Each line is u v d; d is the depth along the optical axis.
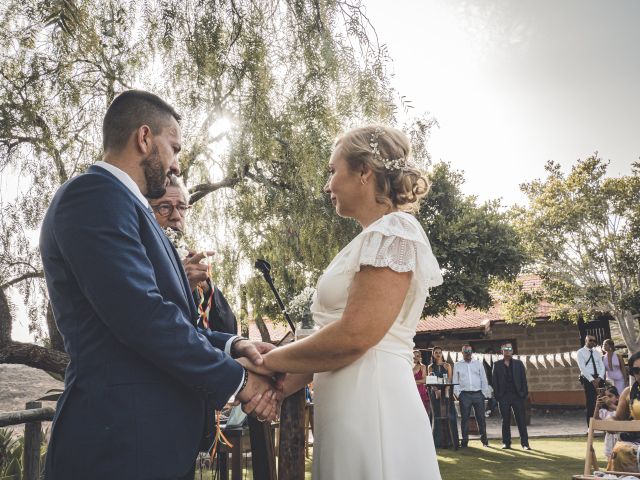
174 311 1.50
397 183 1.87
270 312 9.17
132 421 1.44
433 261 1.83
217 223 7.76
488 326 18.73
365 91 5.68
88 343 1.49
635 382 5.09
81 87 5.82
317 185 6.69
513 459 8.22
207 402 1.65
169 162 1.78
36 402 3.23
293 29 5.88
